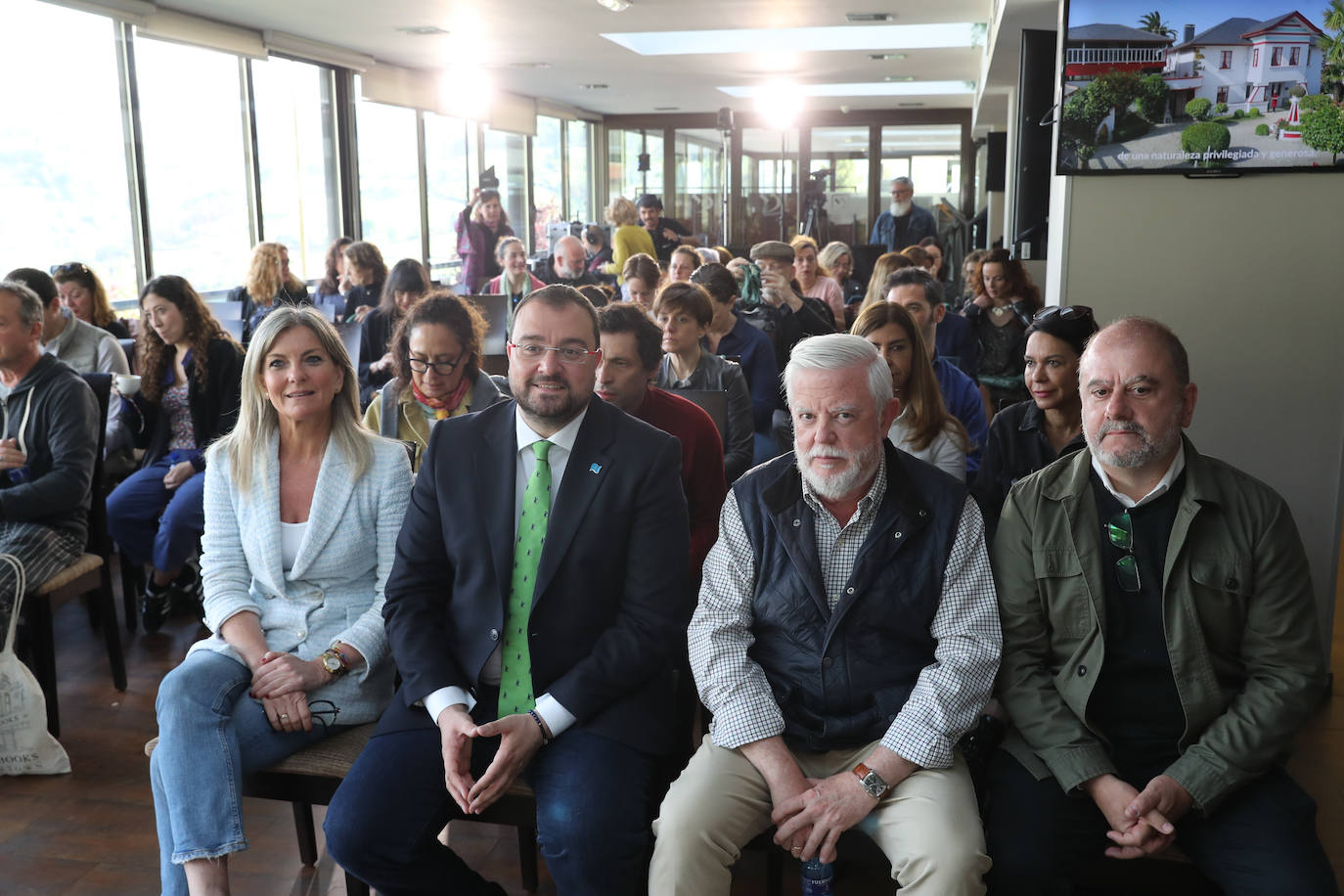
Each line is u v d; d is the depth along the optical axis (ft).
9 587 8.89
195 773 6.14
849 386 5.83
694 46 30.53
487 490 6.53
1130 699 6.05
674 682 6.81
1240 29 10.23
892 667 6.04
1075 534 6.09
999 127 38.75
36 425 9.78
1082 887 6.19
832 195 48.67
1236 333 10.84
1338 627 11.58
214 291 24.39
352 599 7.16
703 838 5.71
